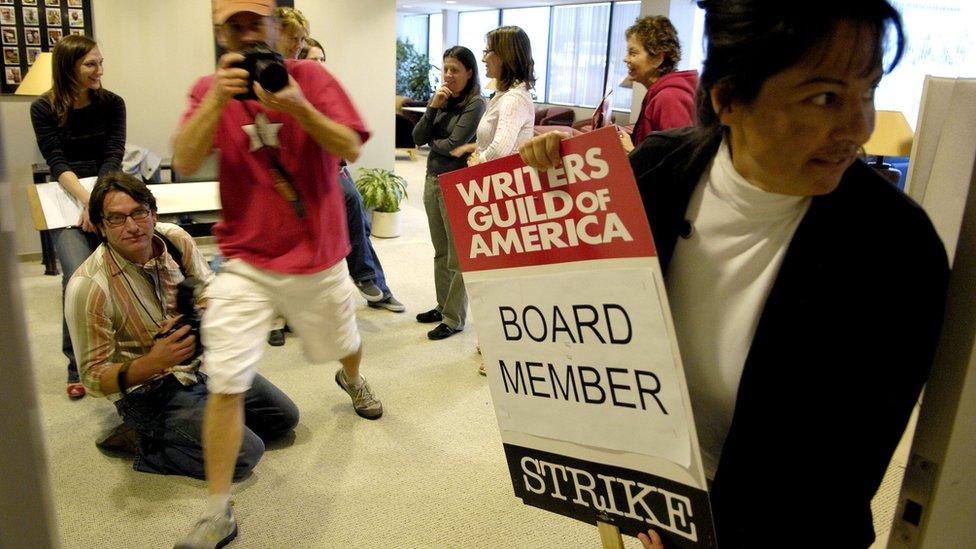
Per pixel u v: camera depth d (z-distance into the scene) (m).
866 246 0.75
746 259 0.85
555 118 11.59
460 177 0.94
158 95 4.98
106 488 2.14
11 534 0.44
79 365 2.04
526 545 1.93
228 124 1.79
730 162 0.81
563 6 12.64
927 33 7.00
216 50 5.07
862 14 0.63
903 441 2.27
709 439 1.02
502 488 2.21
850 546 0.84
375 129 5.91
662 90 2.27
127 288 2.08
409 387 2.86
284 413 2.38
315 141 1.84
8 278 0.41
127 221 1.98
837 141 0.68
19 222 4.42
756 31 0.66
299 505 2.08
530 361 0.97
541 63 13.47
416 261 4.72
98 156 3.33
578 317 0.90
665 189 0.92
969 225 0.68
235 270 1.88
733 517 0.90
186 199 4.23
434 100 3.15
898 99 7.07
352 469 2.28
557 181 0.86
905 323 0.73
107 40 4.73
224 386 1.81
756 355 0.84
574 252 0.88
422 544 1.93
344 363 2.47
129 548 1.88
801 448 0.83
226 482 1.84
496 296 0.98
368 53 5.73
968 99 1.57
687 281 0.91
